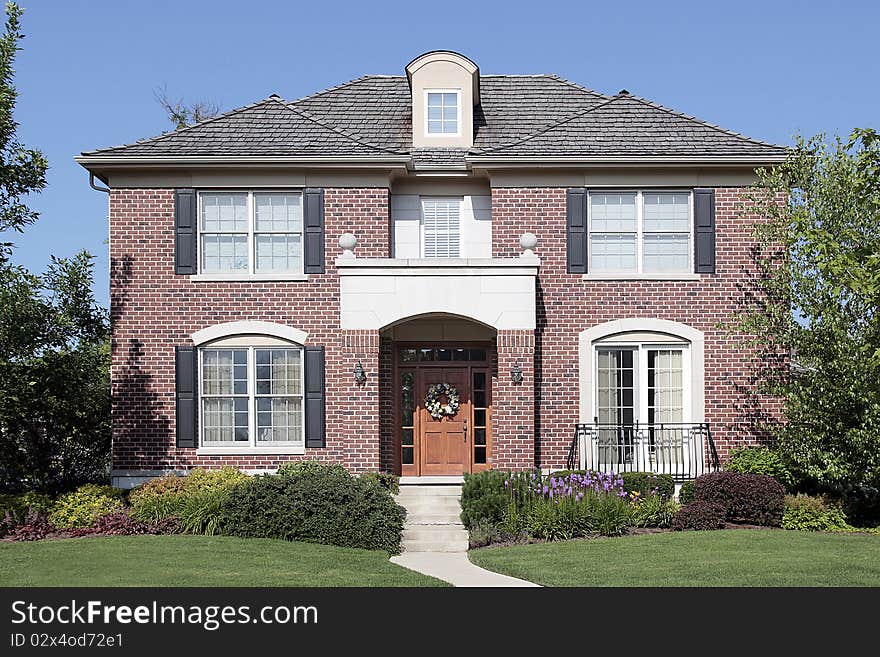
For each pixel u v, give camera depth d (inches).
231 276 872.9
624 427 868.6
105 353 996.6
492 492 763.4
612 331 872.9
